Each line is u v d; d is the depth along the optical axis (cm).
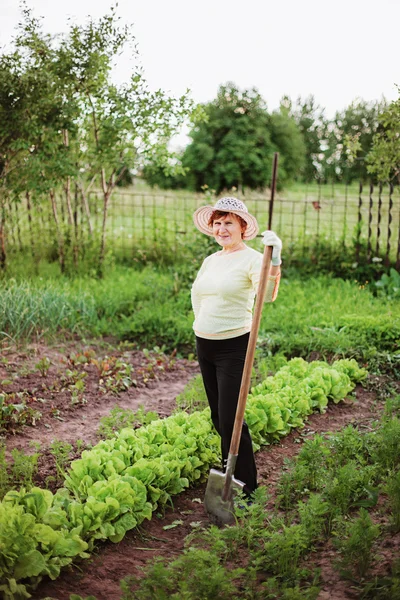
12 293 750
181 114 900
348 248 973
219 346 364
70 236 993
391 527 321
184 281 905
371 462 411
